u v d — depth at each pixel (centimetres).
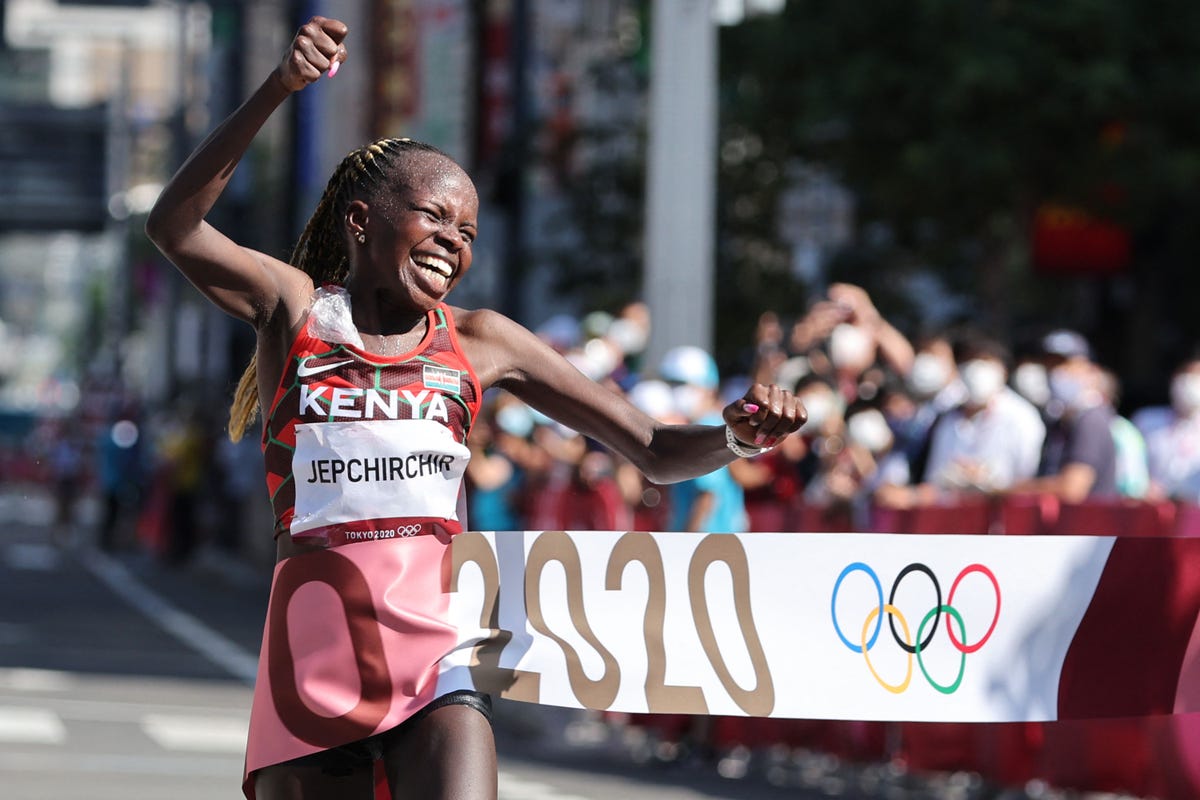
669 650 1505
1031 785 3055
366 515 1375
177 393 14125
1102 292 7444
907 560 1563
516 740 4197
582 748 4009
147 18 18500
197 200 1316
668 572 1507
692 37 4675
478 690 1407
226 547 10169
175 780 3177
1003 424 3531
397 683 1366
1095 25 5900
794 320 6700
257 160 11088
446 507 1395
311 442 1368
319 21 1298
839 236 6850
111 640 5722
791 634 1538
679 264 4666
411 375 1376
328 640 1372
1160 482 3972
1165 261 6956
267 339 1381
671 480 1425
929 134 6125
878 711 1552
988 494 3347
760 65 6431
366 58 8725
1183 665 1670
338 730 1362
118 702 4247
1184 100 6009
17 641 5553
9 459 19725
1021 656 1609
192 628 6253
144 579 8669
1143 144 6034
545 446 4575
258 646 5719
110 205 17262
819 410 3866
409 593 1380
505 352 1411
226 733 3791
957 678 1589
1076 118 5969
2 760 3344
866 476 3900
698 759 3725
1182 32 6009
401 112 8294
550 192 7350
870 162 6275
